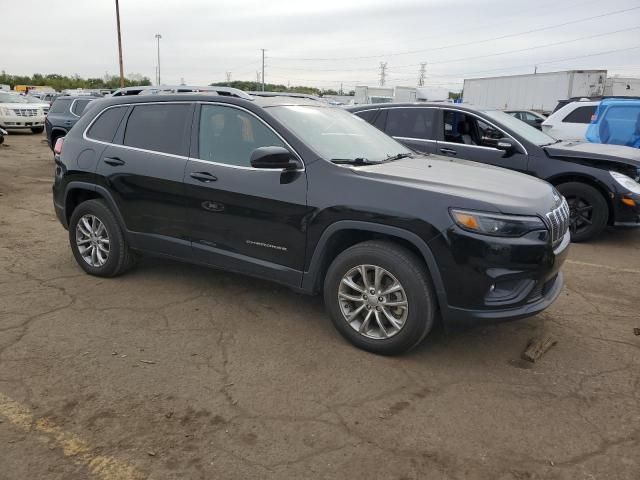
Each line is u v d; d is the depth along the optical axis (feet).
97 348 11.97
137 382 10.63
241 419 9.52
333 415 9.69
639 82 79.56
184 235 14.26
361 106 26.12
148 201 14.66
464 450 8.82
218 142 13.69
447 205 10.77
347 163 12.53
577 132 37.27
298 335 12.79
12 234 21.79
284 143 12.70
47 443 8.77
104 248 16.10
